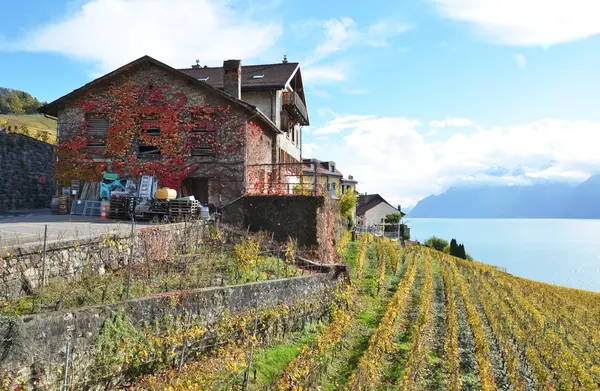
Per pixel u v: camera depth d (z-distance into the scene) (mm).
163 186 17938
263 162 20469
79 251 9289
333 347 11070
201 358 8719
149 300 8078
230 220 16594
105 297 8109
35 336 6215
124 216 16469
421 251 37562
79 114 18516
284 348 10328
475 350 14031
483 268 35719
